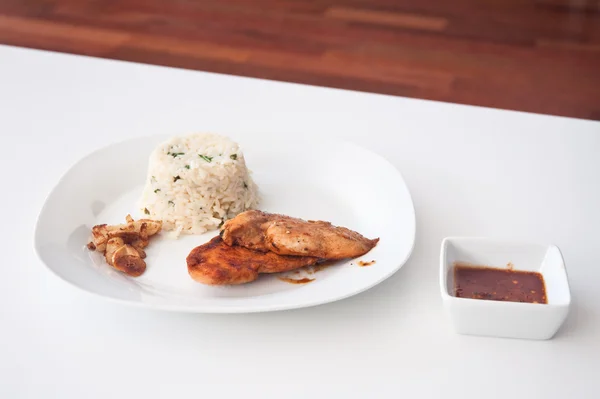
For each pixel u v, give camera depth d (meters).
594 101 1.59
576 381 0.63
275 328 0.68
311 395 0.62
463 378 0.63
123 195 0.83
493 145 0.90
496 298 0.67
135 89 1.01
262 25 1.90
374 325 0.68
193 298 0.70
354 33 1.87
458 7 2.00
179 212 0.79
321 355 0.65
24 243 0.76
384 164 0.84
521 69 1.72
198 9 1.97
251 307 0.65
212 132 0.87
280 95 1.00
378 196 0.81
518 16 1.95
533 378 0.63
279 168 0.87
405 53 1.79
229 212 0.81
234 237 0.72
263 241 0.72
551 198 0.82
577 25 1.90
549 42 1.83
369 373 0.64
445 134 0.93
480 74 1.70
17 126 0.93
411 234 0.73
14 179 0.84
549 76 1.69
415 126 0.94
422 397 0.62
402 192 0.79
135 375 0.64
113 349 0.66
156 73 1.05
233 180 0.81
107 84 1.02
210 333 0.67
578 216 0.79
